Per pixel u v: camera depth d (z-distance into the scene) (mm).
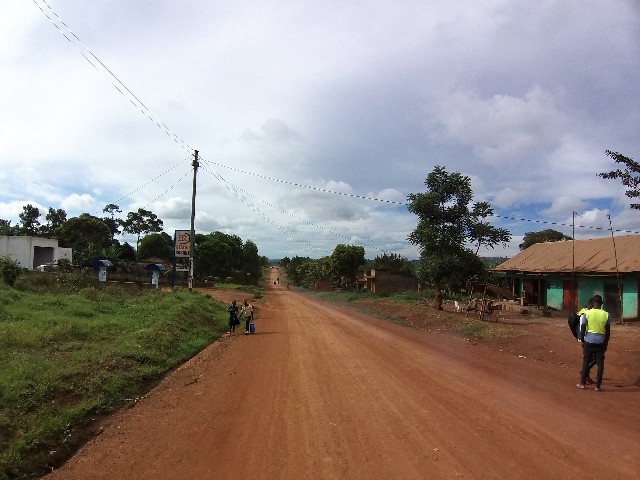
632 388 8844
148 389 9500
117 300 21203
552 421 6719
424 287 48781
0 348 9844
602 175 12852
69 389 7988
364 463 5273
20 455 5645
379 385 9234
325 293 62875
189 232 29609
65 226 64500
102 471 5328
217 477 5020
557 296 29656
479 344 15430
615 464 5094
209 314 23156
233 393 8898
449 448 5676
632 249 25578
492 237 25734
